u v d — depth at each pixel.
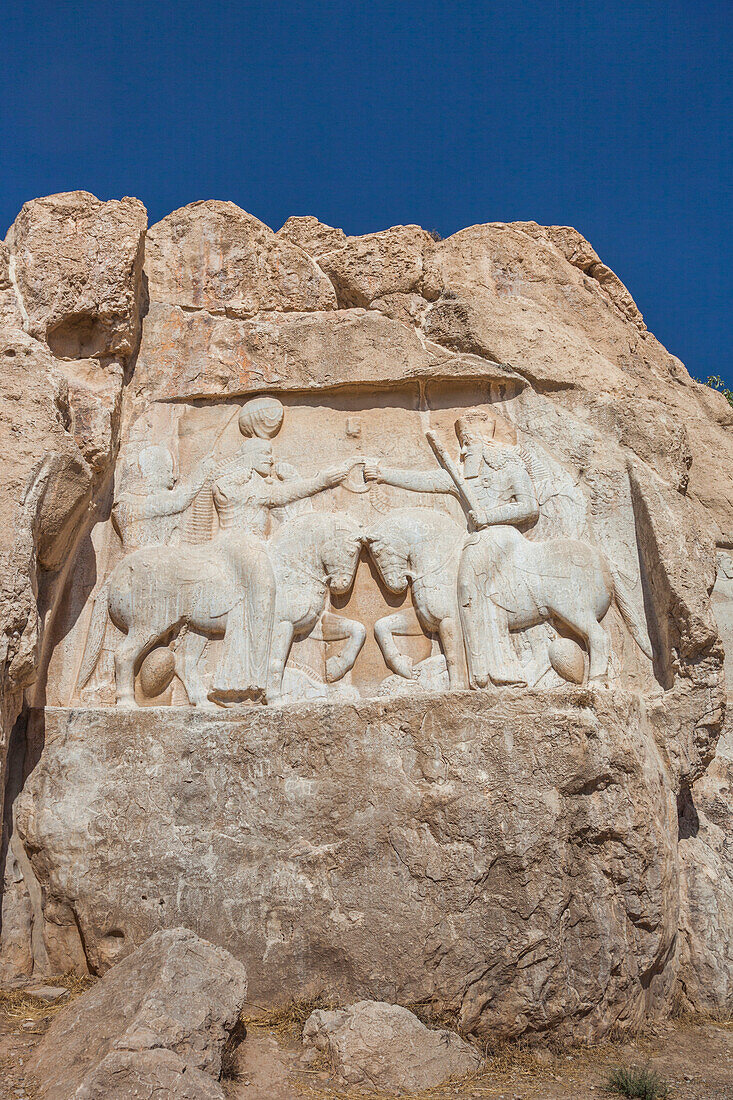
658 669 7.64
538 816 6.61
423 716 6.89
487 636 7.51
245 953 6.71
